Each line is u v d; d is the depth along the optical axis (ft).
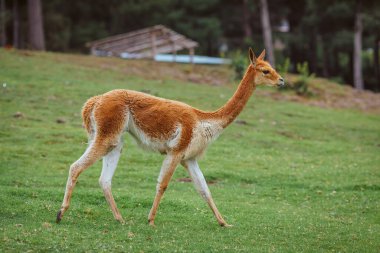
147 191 84.02
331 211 80.59
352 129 148.25
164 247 56.24
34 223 61.41
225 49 349.41
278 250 58.49
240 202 82.07
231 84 187.01
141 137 63.46
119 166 99.40
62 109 132.98
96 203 74.02
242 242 60.59
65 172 93.09
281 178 98.68
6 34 285.43
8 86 143.95
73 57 191.72
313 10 271.90
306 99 184.14
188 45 205.67
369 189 94.17
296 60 311.06
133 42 200.34
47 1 282.97
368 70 312.29
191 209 73.87
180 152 62.69
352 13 257.75
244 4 307.58
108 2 305.94
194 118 63.57
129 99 63.16
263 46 294.87
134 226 62.80
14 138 109.60
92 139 62.90
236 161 108.17
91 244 55.57
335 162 112.27
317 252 59.11
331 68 325.42
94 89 150.82
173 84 172.04
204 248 57.16
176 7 323.37
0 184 82.12
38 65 170.50
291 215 75.31
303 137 135.23
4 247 52.95
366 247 62.08
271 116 151.23
